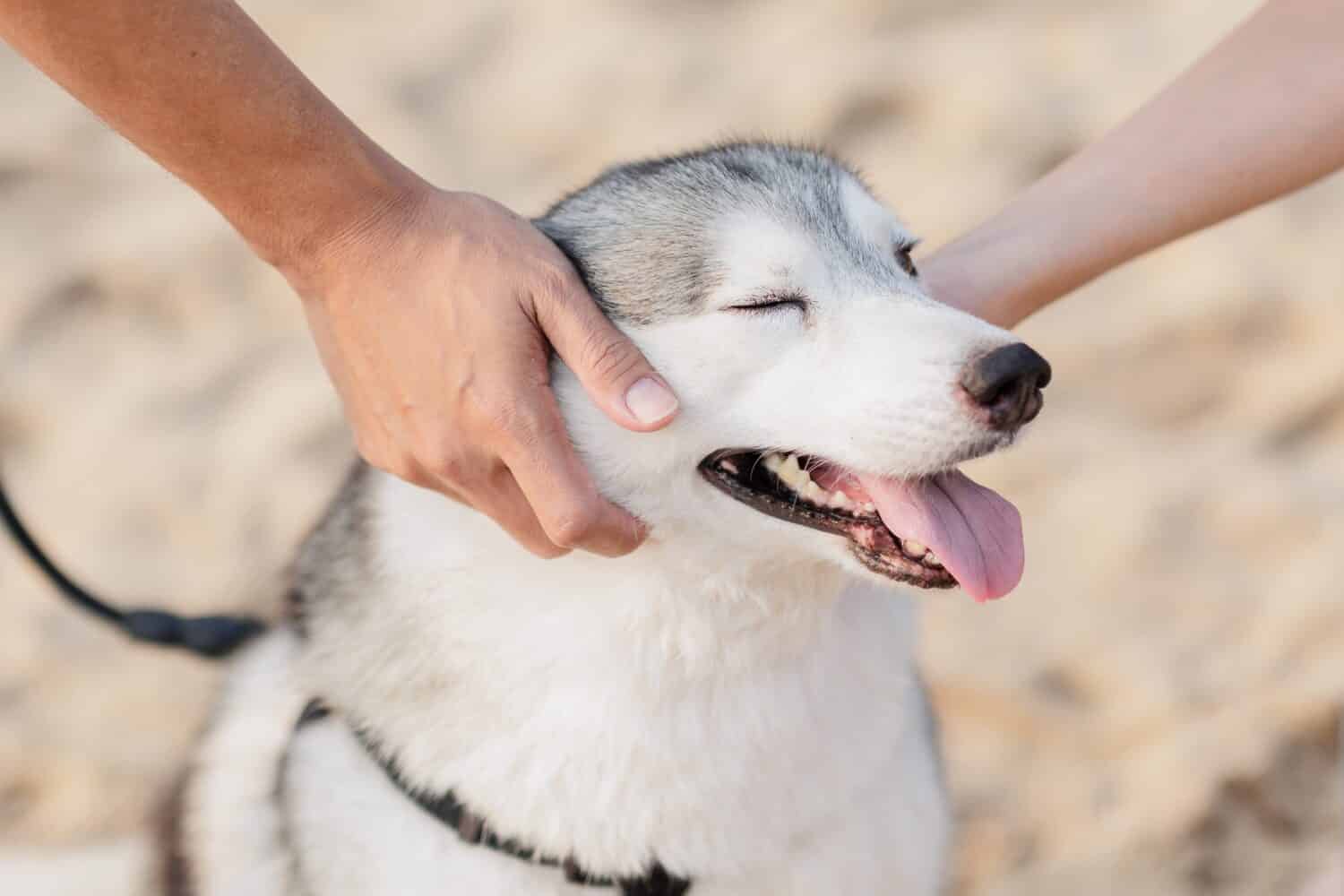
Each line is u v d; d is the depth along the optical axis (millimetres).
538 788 2660
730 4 6930
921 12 6758
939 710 4562
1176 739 4387
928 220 5883
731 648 2729
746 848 2746
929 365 2551
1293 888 4051
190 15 2184
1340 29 2990
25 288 5941
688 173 2877
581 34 6797
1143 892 4094
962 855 4238
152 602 4969
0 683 4727
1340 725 4375
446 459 2418
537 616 2666
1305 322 5562
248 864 2945
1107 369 5566
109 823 4375
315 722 2848
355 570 2824
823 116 6301
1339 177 6035
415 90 6629
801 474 2736
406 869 2693
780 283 2703
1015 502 5094
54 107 6734
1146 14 6641
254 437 5445
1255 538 4930
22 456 5543
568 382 2682
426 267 2355
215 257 6027
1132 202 2994
